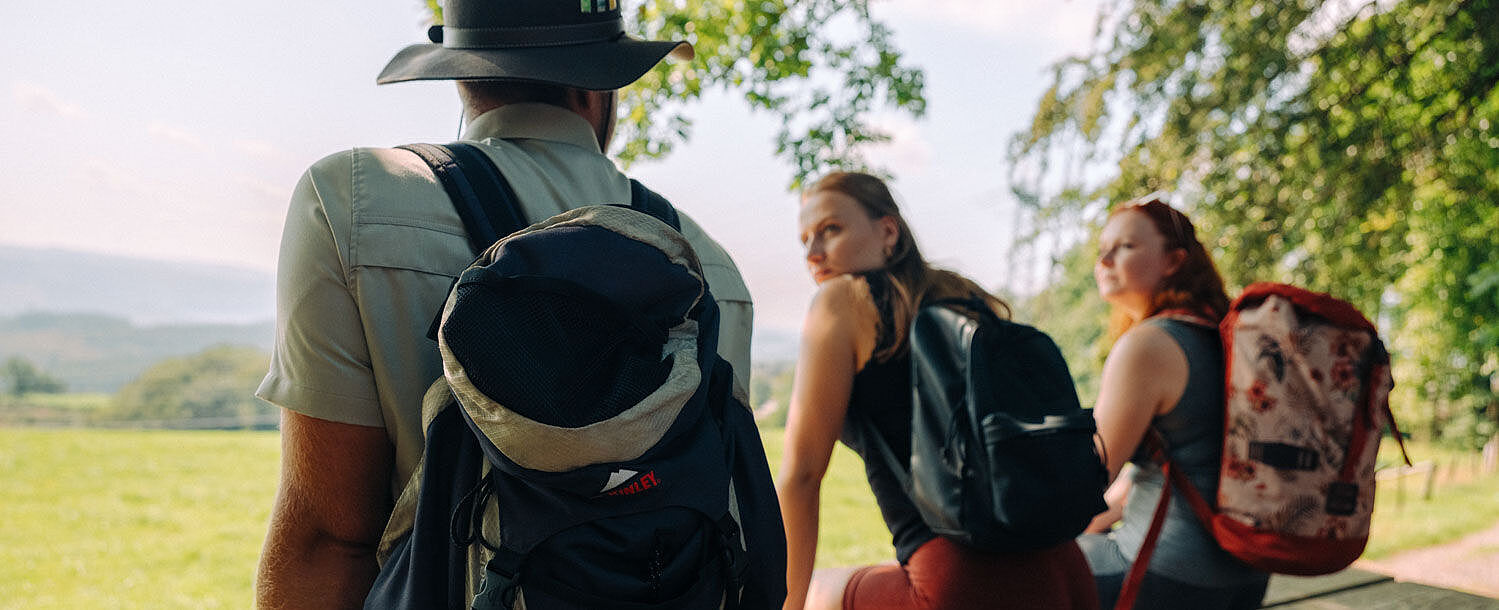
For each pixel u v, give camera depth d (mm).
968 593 1777
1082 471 1648
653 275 988
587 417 886
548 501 894
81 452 20609
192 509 13883
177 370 69688
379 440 1021
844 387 1930
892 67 6098
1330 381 1917
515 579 883
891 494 1957
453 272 1039
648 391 926
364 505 1041
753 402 1334
